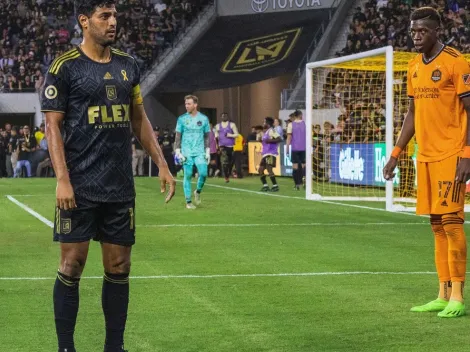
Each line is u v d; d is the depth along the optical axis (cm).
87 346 545
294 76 3130
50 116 473
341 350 528
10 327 597
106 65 483
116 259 491
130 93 495
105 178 480
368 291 725
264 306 664
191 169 1560
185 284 763
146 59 3378
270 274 816
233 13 3484
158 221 1316
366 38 3008
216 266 866
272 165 2053
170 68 3344
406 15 3056
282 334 571
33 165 2881
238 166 2667
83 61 479
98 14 475
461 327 591
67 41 3509
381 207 1576
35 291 731
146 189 2103
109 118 480
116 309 492
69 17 3634
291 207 1574
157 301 686
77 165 479
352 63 1819
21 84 3278
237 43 3338
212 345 542
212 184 2364
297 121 2123
